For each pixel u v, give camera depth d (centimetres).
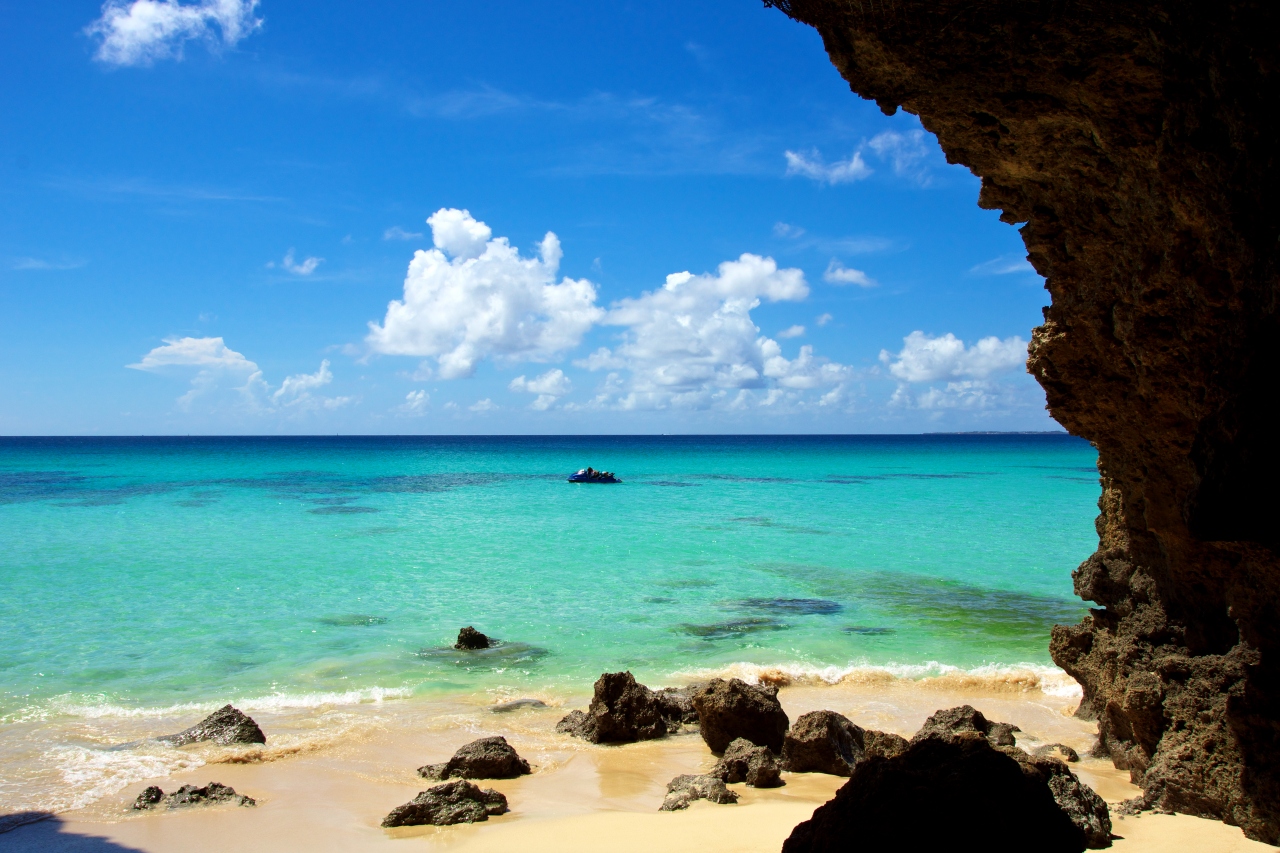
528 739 1216
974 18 552
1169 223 601
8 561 2681
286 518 3919
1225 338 559
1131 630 1013
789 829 823
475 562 2717
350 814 927
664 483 6431
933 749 577
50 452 12769
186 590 2252
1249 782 727
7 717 1273
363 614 1995
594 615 1995
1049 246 766
